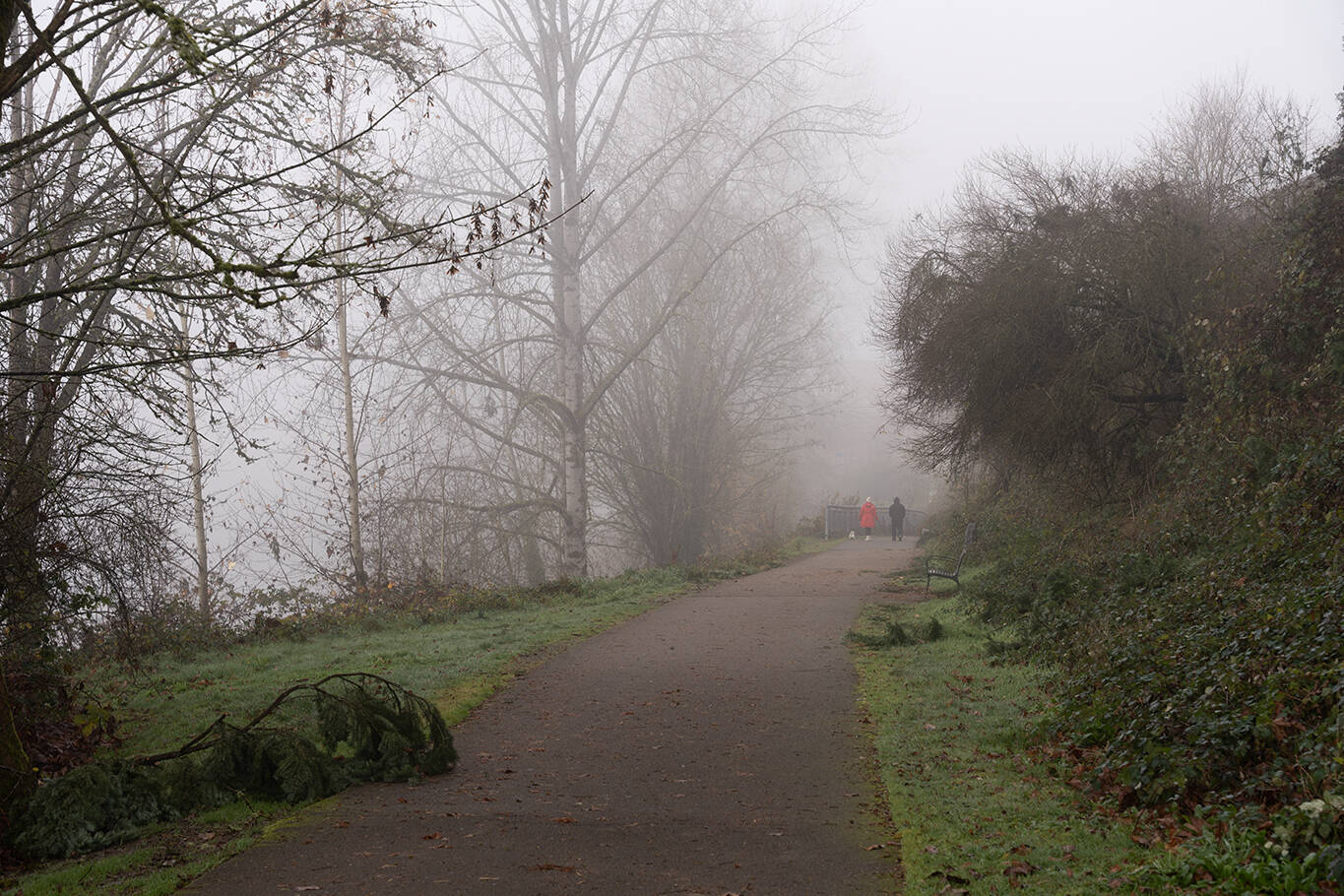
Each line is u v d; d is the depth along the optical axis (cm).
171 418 1036
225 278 664
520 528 3195
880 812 716
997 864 575
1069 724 855
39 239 1095
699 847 650
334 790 812
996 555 2184
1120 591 1280
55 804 719
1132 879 511
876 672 1252
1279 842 498
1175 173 2086
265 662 1518
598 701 1143
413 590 2327
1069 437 1934
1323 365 1338
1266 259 1697
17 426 1027
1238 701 720
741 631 1641
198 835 721
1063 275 1877
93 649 1282
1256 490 1323
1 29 718
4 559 961
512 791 805
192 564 2650
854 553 3578
